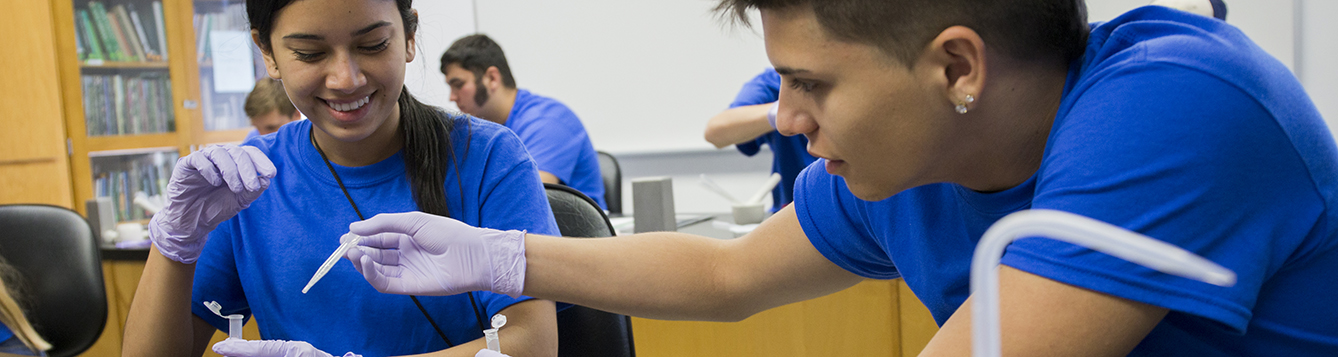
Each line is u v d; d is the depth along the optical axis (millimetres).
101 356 2283
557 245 834
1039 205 535
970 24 530
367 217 984
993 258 301
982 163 616
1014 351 504
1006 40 544
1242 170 495
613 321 1095
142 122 3457
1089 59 584
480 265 810
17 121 3174
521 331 918
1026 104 582
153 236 940
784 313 1749
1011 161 615
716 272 856
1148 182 494
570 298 835
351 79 854
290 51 861
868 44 539
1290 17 2805
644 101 3857
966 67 546
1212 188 490
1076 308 497
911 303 1639
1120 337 500
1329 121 2807
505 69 2748
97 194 3338
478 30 4117
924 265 750
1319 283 560
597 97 3947
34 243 1769
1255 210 506
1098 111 525
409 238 821
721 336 1786
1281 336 571
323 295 985
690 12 3709
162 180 3525
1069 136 534
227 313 1050
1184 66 510
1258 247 507
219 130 3676
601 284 834
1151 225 491
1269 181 507
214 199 920
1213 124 493
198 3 3592
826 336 1719
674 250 859
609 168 3006
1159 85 509
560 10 3955
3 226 1766
